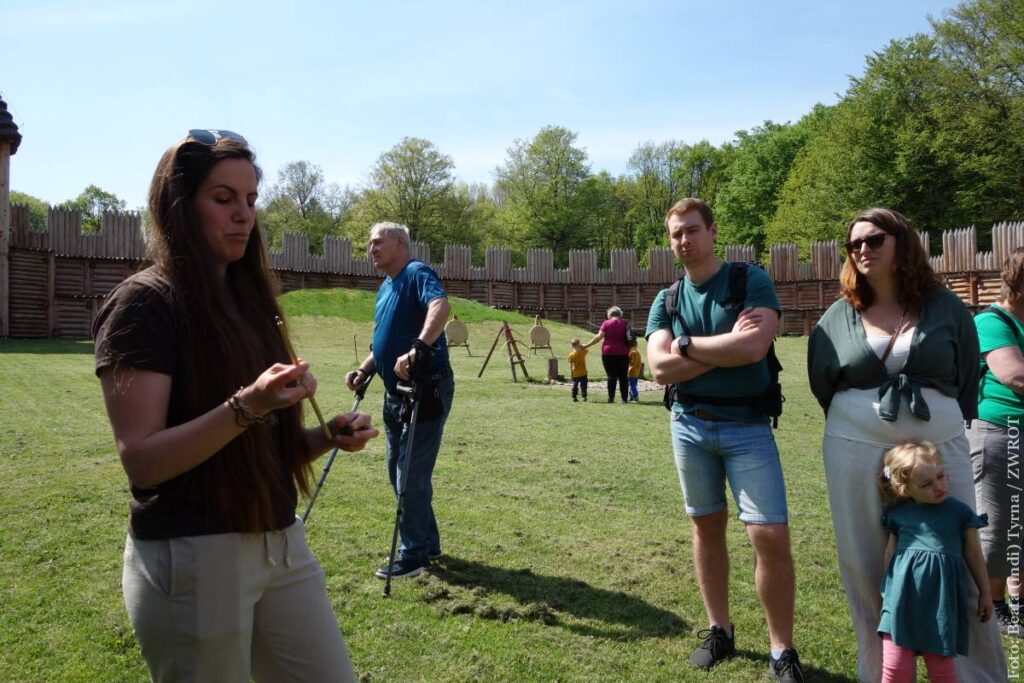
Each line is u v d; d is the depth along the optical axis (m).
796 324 42.91
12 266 29.75
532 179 66.50
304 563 2.29
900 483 3.29
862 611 3.57
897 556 3.30
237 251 2.19
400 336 5.13
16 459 8.09
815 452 9.42
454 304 34.84
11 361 18.56
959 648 3.18
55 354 20.97
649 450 9.48
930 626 3.18
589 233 67.19
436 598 4.63
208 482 2.05
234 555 2.08
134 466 1.92
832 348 3.62
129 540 2.11
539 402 14.06
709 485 3.92
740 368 3.75
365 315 31.52
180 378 2.04
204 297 2.06
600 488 7.47
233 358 2.08
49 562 5.06
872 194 48.22
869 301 3.57
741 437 3.76
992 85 46.00
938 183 47.25
